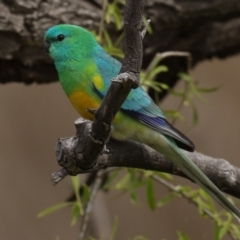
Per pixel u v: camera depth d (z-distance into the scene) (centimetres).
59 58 1005
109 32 1173
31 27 1087
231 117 1736
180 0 1213
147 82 1074
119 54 1089
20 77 1155
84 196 1059
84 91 988
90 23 1141
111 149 934
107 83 982
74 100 1003
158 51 1266
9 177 1670
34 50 1116
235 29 1268
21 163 1680
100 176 1099
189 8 1221
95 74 987
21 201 1667
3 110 1694
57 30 1005
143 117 973
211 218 1045
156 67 1211
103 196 1257
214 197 937
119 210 1677
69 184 1188
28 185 1675
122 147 945
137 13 735
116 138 973
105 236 1214
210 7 1230
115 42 1193
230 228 1054
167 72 1291
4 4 1066
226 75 1781
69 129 1700
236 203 1074
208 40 1275
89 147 845
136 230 1666
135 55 748
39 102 1706
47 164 1684
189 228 1667
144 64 1290
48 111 1703
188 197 1070
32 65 1139
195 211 1675
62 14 1112
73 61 998
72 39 1001
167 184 1078
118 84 760
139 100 977
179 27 1249
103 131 825
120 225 1669
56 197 1672
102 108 796
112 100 782
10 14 1069
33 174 1680
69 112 1708
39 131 1697
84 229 1062
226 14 1251
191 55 1295
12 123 1692
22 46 1104
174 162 957
